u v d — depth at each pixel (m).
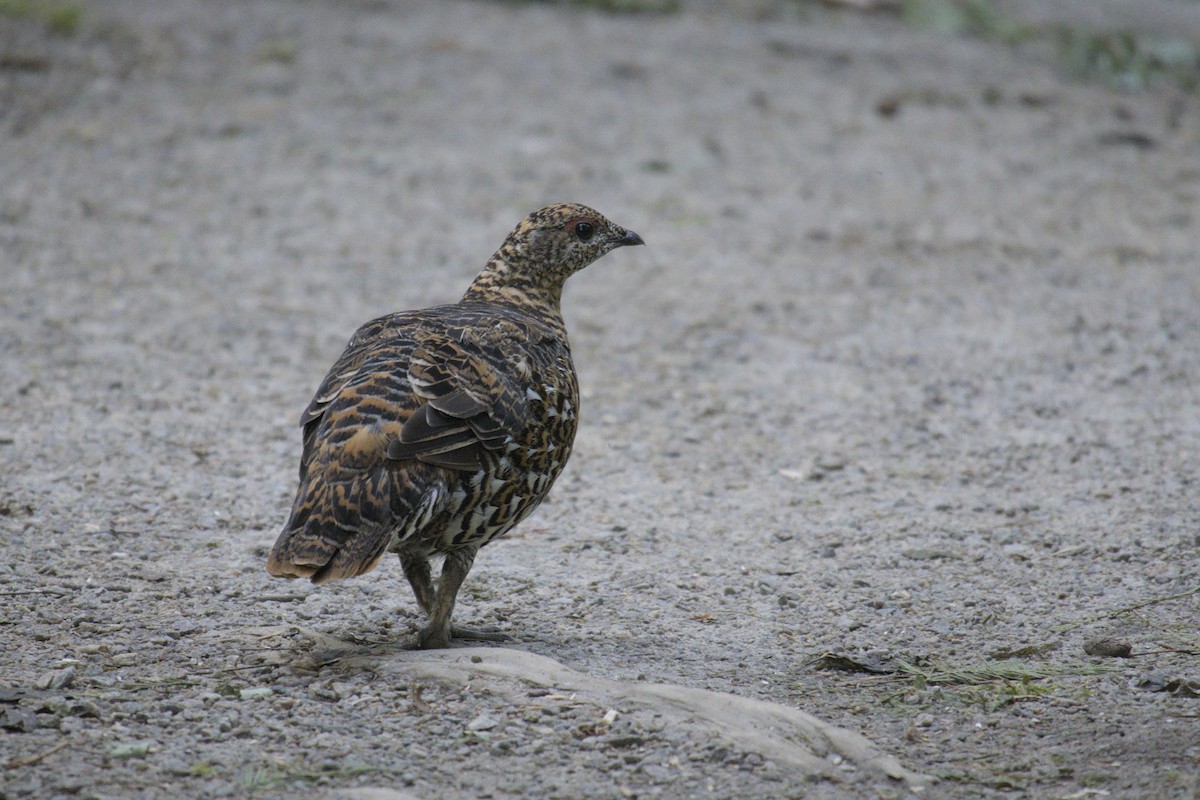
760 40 30.31
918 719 7.98
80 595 9.50
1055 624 9.46
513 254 10.17
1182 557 10.51
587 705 7.90
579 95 25.58
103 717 7.61
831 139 24.20
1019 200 21.58
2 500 11.08
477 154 22.41
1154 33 35.22
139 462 12.20
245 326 16.02
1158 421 13.75
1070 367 15.34
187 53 25.89
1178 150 24.67
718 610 9.78
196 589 9.77
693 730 7.64
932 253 19.28
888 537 11.20
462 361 8.41
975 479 12.49
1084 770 7.27
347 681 8.23
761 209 20.88
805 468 12.81
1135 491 12.00
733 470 12.76
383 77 25.66
